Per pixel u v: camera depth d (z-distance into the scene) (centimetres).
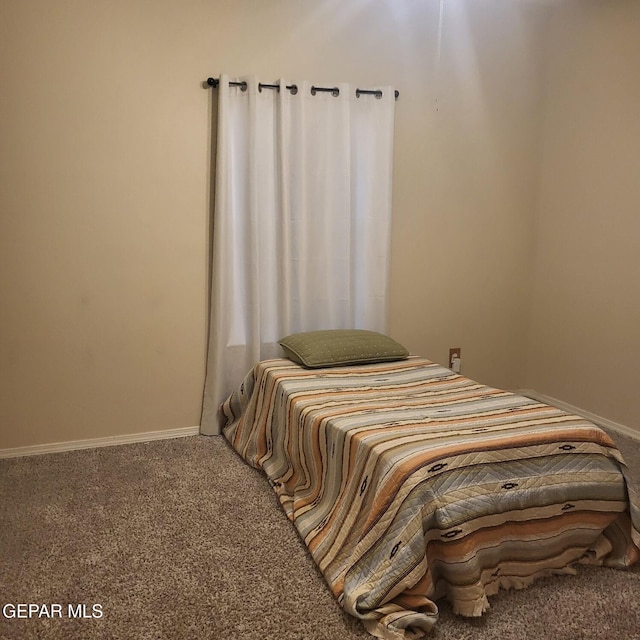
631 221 303
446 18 326
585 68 324
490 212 354
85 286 284
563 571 192
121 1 271
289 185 306
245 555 202
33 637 163
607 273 319
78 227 279
